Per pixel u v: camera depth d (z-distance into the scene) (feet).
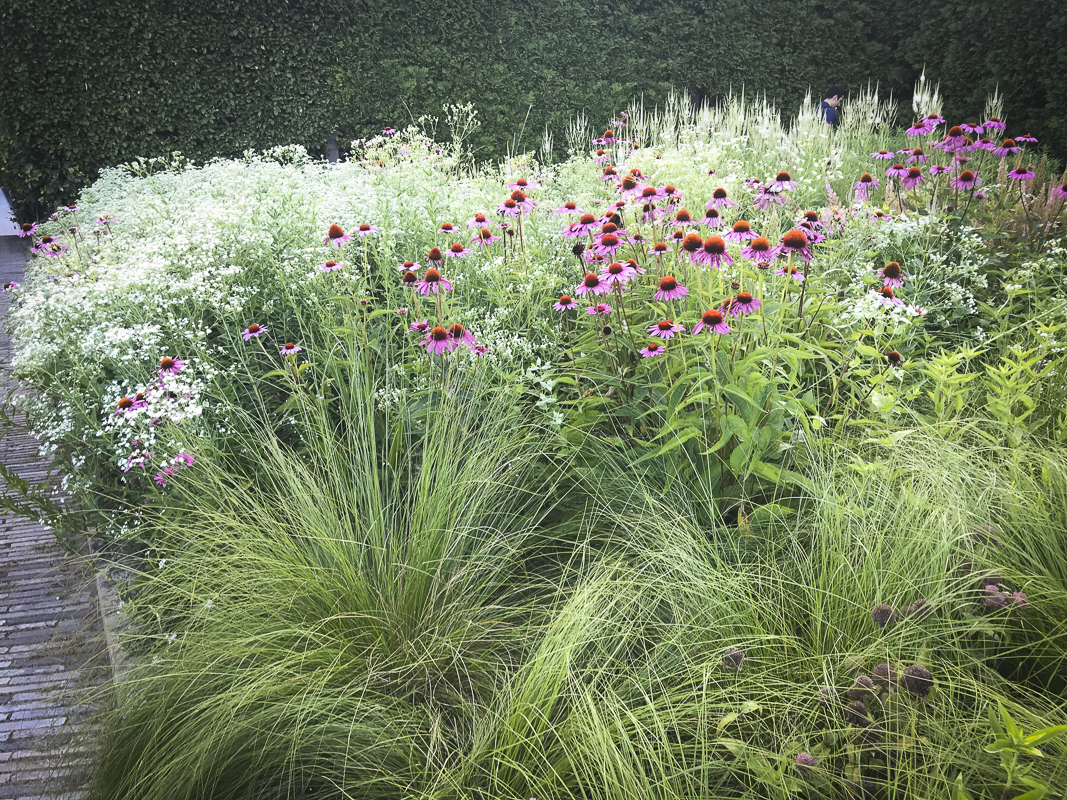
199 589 7.22
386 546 7.51
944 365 8.61
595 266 11.95
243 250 14.24
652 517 7.85
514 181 18.31
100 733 6.26
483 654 7.00
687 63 35.63
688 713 5.70
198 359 10.42
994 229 14.62
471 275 13.29
